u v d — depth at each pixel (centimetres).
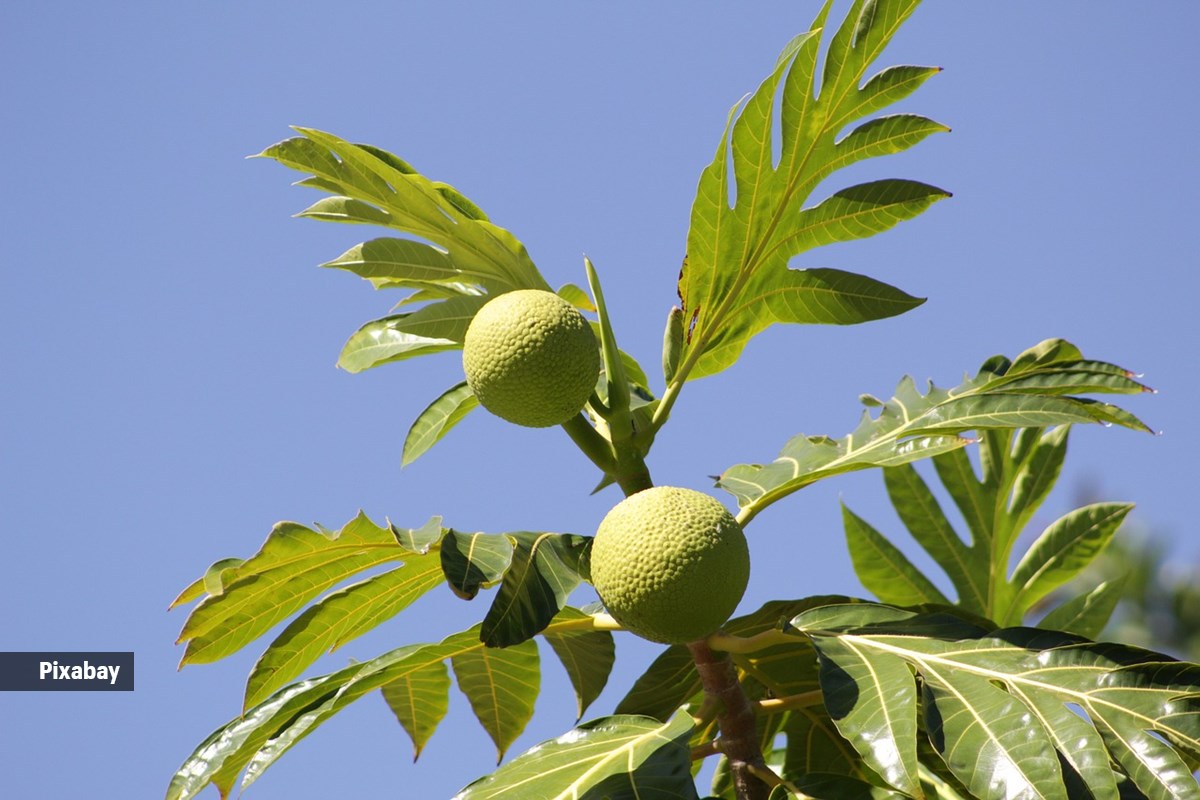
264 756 286
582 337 282
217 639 293
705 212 300
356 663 297
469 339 283
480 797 276
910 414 306
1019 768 261
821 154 303
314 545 287
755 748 290
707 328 306
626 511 274
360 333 308
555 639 303
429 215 297
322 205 297
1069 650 275
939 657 278
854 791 284
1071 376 303
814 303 310
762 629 304
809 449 306
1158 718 267
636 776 272
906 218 307
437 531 279
